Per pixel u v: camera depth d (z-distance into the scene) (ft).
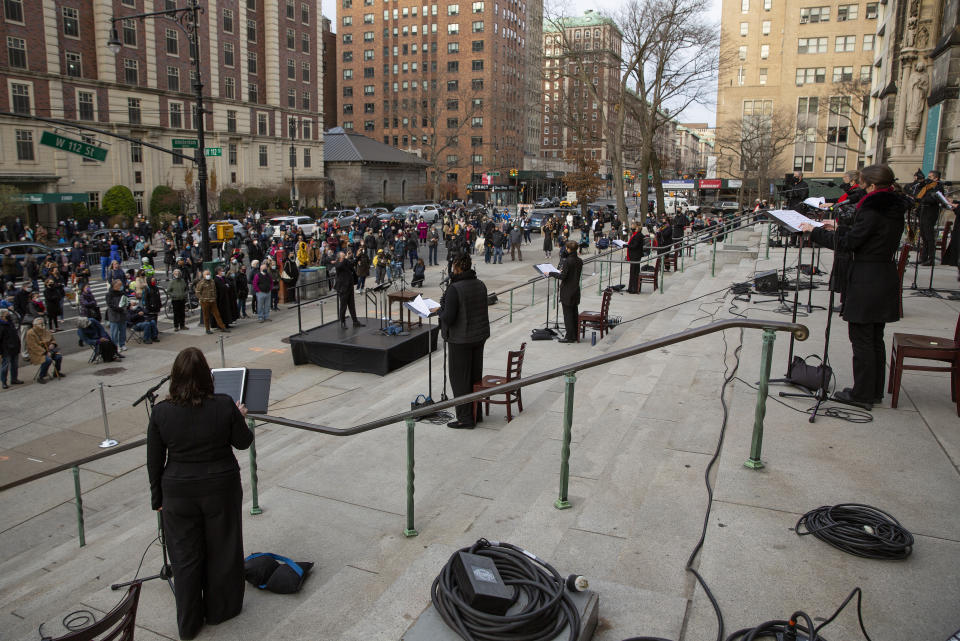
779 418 18.51
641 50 126.41
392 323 55.26
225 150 200.85
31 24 148.56
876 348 18.83
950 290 36.91
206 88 192.24
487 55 318.04
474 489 19.03
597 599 10.73
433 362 51.13
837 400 19.45
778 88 241.55
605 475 16.99
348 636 10.98
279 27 218.59
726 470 15.40
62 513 29.66
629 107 136.15
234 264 70.59
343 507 19.74
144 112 173.99
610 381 29.53
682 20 123.13
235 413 13.39
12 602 18.08
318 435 34.01
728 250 73.05
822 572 11.53
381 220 161.38
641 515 14.12
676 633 10.34
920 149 85.92
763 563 11.85
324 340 50.62
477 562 11.07
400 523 18.30
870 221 17.31
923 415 18.39
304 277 79.30
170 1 179.22
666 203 209.05
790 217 21.36
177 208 170.30
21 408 43.21
